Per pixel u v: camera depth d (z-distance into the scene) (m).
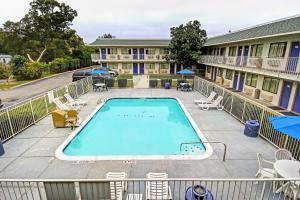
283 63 15.09
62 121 10.48
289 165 5.48
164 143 10.01
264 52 18.92
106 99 16.88
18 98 19.05
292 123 5.27
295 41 14.95
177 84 21.86
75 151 9.20
